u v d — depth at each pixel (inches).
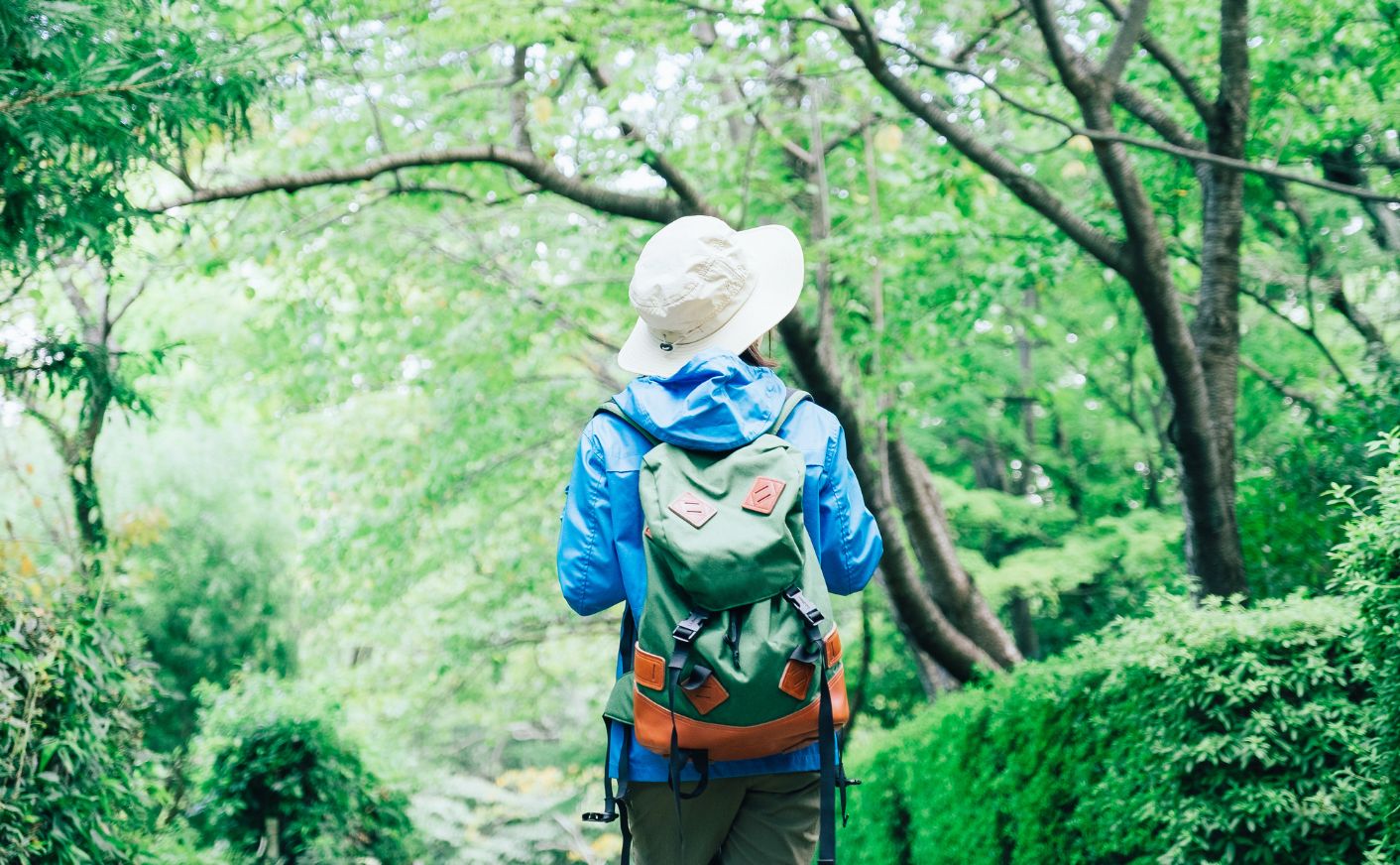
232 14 249.0
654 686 77.2
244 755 348.8
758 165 386.9
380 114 353.4
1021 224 372.8
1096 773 214.1
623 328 439.5
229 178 356.2
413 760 430.6
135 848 222.7
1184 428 277.9
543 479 501.7
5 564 210.8
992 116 329.7
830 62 303.6
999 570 486.3
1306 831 169.9
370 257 407.8
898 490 378.6
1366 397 323.9
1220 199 286.5
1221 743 175.5
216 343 431.5
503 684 652.1
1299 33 313.4
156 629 517.0
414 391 477.4
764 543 76.8
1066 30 342.0
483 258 415.8
